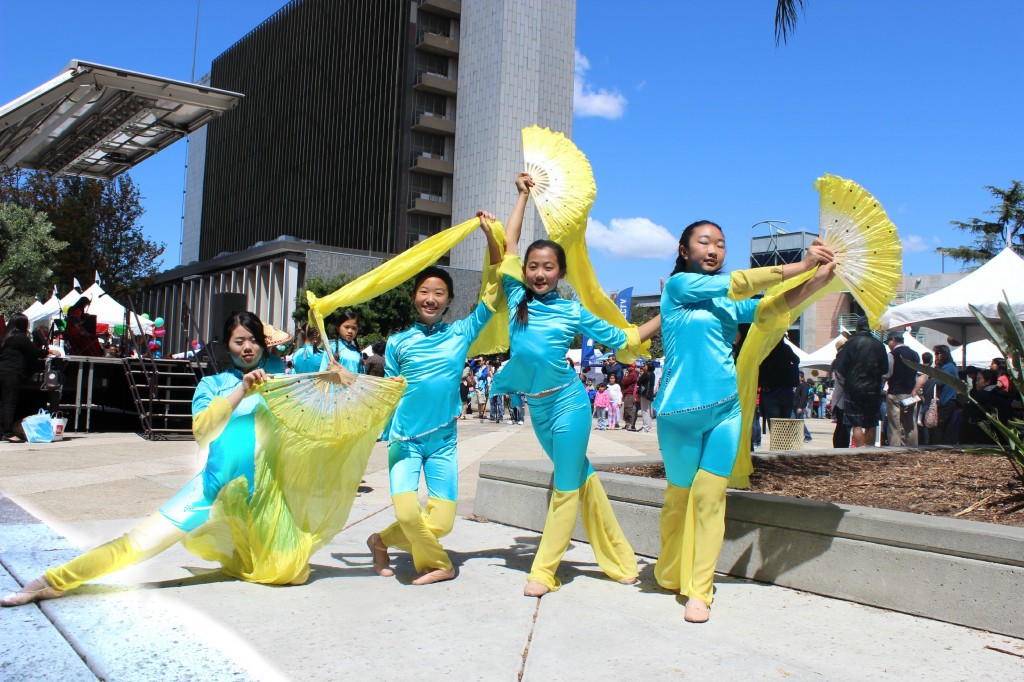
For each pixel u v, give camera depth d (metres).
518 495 5.88
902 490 5.25
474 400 24.91
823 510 4.10
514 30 67.19
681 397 3.84
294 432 3.88
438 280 4.33
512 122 67.00
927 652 3.22
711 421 3.82
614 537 4.34
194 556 4.55
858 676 2.94
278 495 3.99
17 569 3.81
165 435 12.37
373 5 70.62
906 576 3.76
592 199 4.64
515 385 4.26
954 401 10.22
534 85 68.19
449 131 69.19
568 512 4.12
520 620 3.54
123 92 10.01
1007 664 3.09
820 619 3.66
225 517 3.84
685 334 3.91
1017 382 5.23
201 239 93.31
